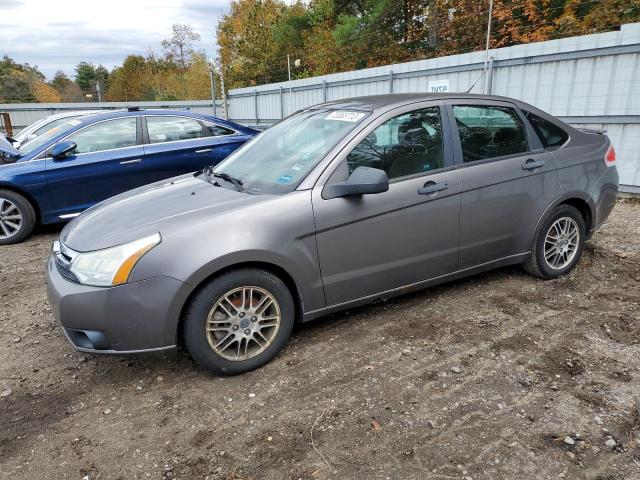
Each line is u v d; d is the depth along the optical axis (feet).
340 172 10.32
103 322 8.80
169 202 10.53
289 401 8.95
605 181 14.14
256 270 9.59
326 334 11.24
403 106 11.35
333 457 7.53
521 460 7.30
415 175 11.12
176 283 8.82
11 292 15.05
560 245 13.67
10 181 19.39
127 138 21.07
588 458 7.29
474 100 12.34
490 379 9.33
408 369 9.76
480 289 13.39
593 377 9.27
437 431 7.99
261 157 11.96
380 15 66.08
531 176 12.62
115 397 9.37
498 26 48.55
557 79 26.23
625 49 23.16
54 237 21.20
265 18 110.83
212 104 71.61
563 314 11.83
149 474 7.40
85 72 278.05
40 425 8.65
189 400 9.14
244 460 7.57
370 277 10.82
